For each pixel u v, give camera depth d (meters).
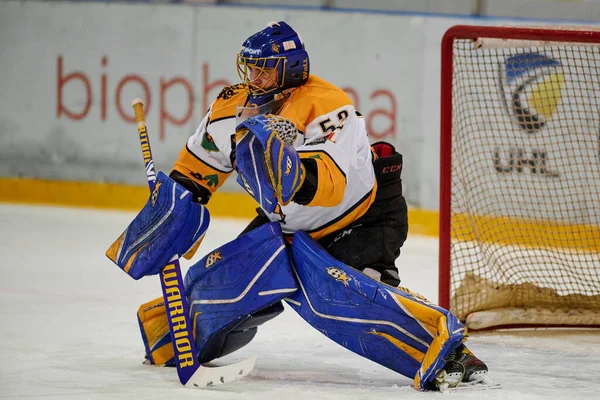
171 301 9.25
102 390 8.83
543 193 21.42
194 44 29.12
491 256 16.23
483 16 27.66
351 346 9.39
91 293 16.33
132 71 29.56
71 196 30.22
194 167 10.73
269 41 9.66
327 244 9.96
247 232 10.38
